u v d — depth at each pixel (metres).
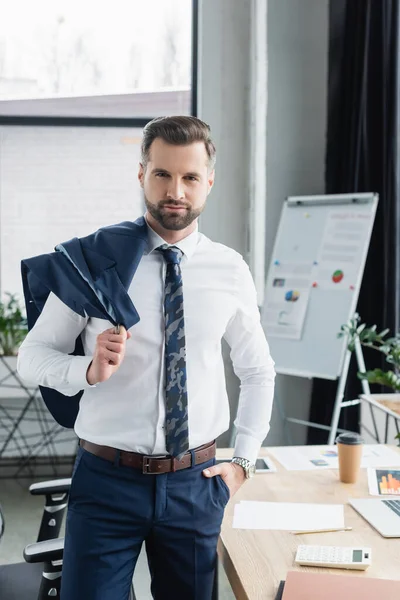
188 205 1.68
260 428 1.96
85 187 5.17
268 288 4.63
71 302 1.66
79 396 1.86
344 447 2.20
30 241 5.18
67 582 1.67
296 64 4.93
